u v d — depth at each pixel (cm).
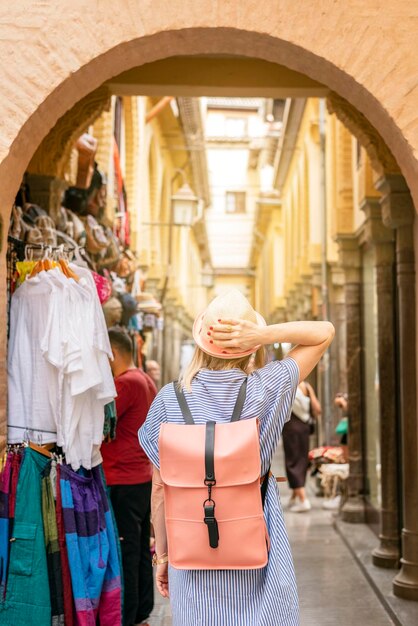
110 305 666
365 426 873
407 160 425
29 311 389
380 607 571
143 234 1399
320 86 642
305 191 1623
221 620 254
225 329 269
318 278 1407
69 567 368
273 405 271
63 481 372
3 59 400
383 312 687
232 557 252
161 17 408
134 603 479
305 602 584
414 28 411
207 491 253
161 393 279
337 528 842
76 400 381
